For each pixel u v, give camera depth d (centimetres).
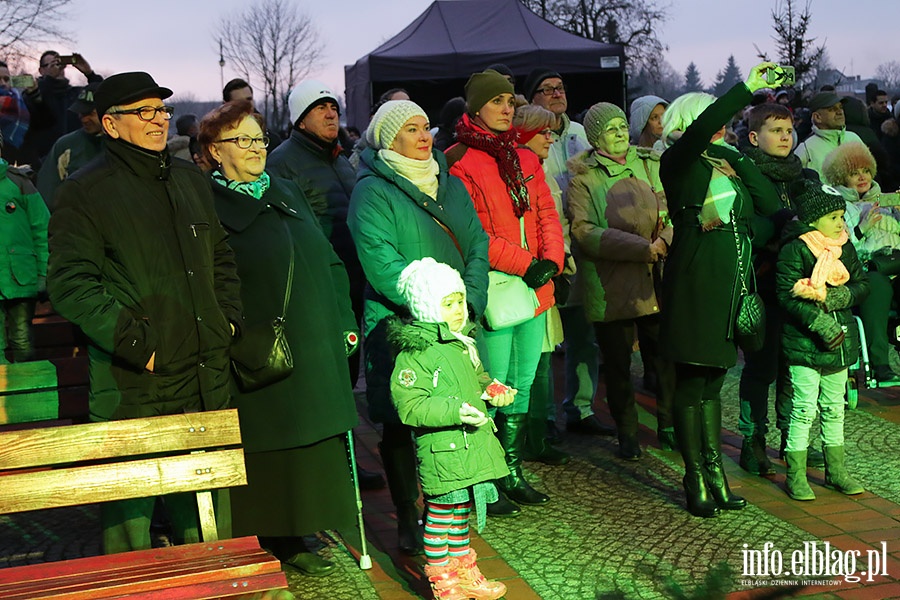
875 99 1442
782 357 562
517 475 548
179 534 414
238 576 303
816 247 529
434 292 400
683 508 535
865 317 709
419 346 395
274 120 3872
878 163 1091
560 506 543
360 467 609
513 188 540
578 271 666
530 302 527
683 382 526
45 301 625
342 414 445
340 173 591
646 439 671
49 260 366
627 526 511
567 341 691
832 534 493
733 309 503
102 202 370
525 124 606
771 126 577
